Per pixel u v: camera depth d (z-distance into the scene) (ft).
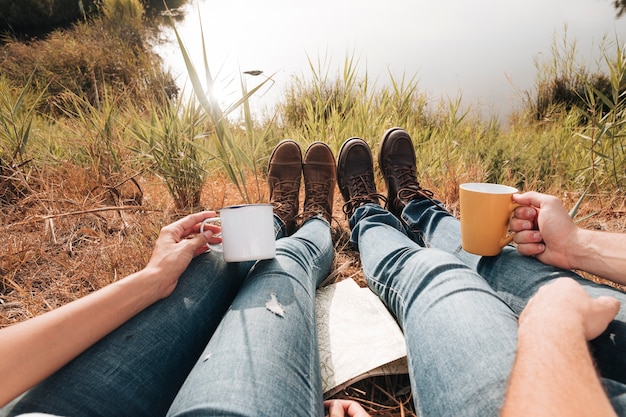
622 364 1.88
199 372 1.78
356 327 3.01
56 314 1.70
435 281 2.41
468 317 2.00
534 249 2.59
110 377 1.75
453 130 8.46
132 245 4.09
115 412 1.69
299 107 10.73
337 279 3.99
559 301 1.69
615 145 5.96
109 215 4.83
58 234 4.40
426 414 1.84
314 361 2.15
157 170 5.37
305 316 2.36
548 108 13.02
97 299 1.87
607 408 1.18
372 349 2.77
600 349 1.96
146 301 2.11
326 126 7.86
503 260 2.78
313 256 3.39
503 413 1.31
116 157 5.49
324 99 10.05
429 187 6.13
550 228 2.50
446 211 3.97
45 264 3.93
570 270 2.49
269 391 1.69
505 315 1.98
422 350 2.07
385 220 4.16
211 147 6.59
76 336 1.69
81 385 1.67
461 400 1.67
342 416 2.09
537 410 1.18
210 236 2.70
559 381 1.26
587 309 1.65
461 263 2.51
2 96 5.44
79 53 16.81
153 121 5.59
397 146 5.59
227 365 1.77
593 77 13.41
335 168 5.75
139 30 22.62
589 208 5.19
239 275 2.94
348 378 2.55
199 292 2.44
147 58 17.49
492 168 7.34
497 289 2.74
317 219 4.43
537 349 1.46
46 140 6.57
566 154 7.39
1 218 4.59
